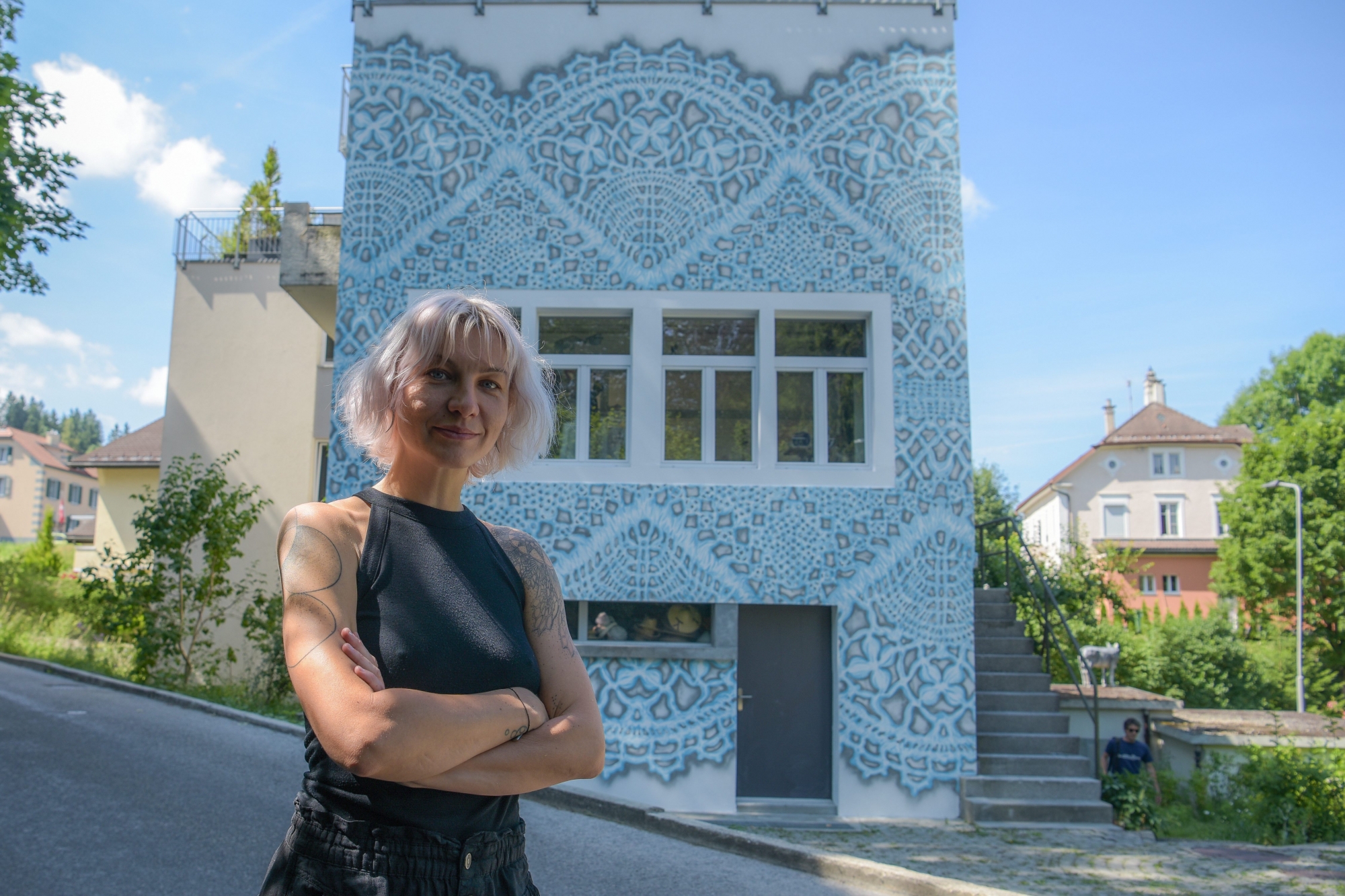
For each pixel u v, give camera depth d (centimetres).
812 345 1131
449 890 165
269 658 1321
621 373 1127
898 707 1064
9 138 1191
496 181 1133
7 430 7519
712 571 1088
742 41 1145
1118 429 5084
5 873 548
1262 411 5012
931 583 1084
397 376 186
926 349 1116
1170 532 4850
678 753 1059
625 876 640
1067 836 975
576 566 1089
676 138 1137
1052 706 1163
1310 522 3775
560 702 187
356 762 151
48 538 3428
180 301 1870
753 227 1127
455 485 191
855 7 1148
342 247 1130
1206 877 803
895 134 1138
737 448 1116
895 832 975
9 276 1266
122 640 1436
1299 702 2966
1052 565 2631
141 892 534
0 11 1187
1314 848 970
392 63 1146
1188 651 2792
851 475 1099
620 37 1146
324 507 180
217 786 774
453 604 176
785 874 670
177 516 1420
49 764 822
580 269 1123
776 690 1105
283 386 1841
